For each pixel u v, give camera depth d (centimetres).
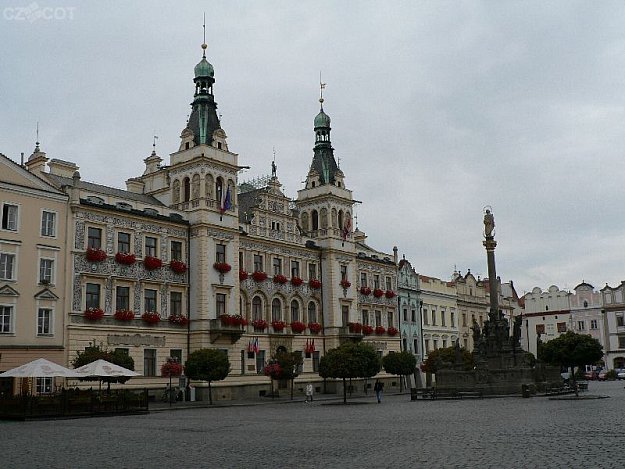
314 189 8625
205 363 5809
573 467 1645
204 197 6762
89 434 2916
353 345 5888
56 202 5644
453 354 8150
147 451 2231
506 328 6625
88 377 4809
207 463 1906
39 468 1862
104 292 5859
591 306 13462
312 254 8269
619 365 12938
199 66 7288
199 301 6538
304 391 7731
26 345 5244
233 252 6981
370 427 3036
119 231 6091
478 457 1872
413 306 10006
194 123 7094
